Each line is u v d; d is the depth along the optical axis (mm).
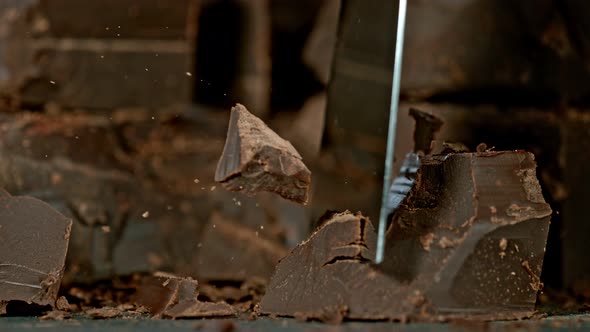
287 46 552
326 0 515
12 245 337
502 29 455
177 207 442
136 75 470
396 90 339
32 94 457
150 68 472
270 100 532
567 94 443
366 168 402
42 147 435
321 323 320
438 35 456
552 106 445
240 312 345
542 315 335
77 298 387
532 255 326
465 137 431
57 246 339
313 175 428
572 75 443
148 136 468
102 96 466
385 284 322
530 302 325
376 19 385
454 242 323
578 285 416
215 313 333
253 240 430
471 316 321
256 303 371
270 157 322
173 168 458
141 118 470
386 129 376
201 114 489
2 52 454
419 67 453
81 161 439
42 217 341
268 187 324
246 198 441
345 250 325
